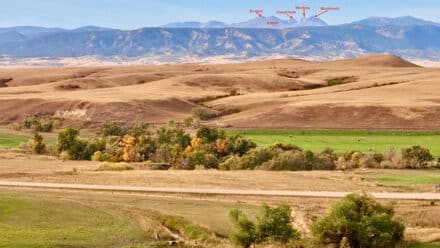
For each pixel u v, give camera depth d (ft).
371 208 180.45
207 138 417.90
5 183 263.70
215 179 280.10
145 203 221.66
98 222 188.55
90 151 400.47
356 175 303.68
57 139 450.71
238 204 221.25
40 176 290.97
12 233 167.84
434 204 216.13
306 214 204.23
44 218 187.73
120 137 439.22
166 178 283.18
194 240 177.06
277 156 350.02
